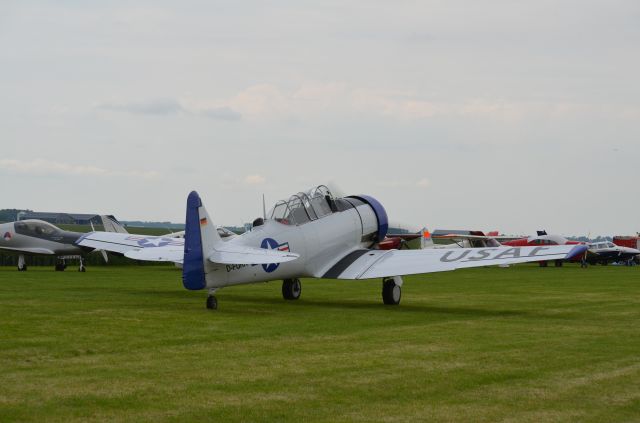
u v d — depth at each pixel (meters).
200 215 20.55
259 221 24.47
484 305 23.86
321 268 24.69
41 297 24.69
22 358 13.16
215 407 9.88
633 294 28.42
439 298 26.58
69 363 12.73
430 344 15.00
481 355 13.70
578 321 19.28
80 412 9.59
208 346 14.59
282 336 16.00
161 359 13.14
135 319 18.59
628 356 13.66
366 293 28.73
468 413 9.66
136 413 9.57
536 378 11.70
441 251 23.89
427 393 10.70
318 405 10.02
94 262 58.81
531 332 16.94
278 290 29.58
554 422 9.29
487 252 22.89
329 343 15.05
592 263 69.38
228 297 26.08
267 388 10.95
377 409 9.84
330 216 25.42
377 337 15.95
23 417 9.34
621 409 9.88
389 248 48.19
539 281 37.50
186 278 20.39
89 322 17.89
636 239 80.06
